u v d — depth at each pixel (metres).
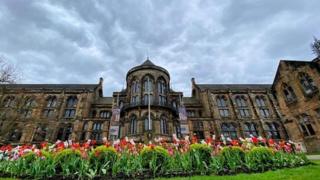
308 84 31.47
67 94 50.44
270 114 47.41
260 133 44.78
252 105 49.25
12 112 44.78
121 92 50.16
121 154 10.66
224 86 57.25
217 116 46.53
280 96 37.66
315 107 29.92
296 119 33.72
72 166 9.88
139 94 38.34
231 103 49.91
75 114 46.56
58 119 45.81
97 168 9.78
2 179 9.75
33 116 45.78
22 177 10.13
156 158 10.38
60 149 11.03
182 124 33.12
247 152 11.65
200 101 53.66
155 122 33.72
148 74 41.03
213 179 8.72
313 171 9.38
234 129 45.69
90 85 57.12
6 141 40.75
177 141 12.16
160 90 40.12
